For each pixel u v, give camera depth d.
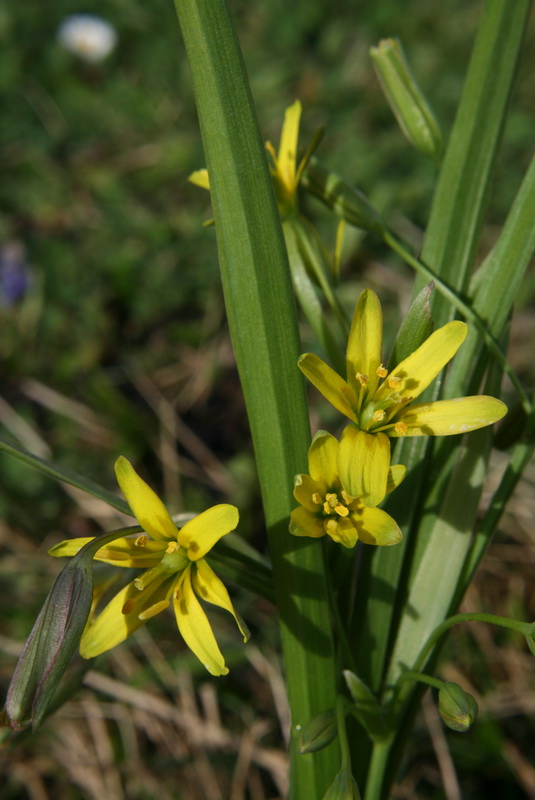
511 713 0.27
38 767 0.27
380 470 0.15
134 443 0.34
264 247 0.15
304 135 0.45
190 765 0.27
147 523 0.15
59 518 0.32
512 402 0.34
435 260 0.17
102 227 0.40
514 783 0.26
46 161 0.43
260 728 0.27
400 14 0.51
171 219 0.40
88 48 0.48
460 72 0.48
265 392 0.15
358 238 0.39
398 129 0.45
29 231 0.41
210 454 0.34
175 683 0.28
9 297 0.37
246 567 0.17
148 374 0.37
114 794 0.26
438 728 0.26
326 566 0.16
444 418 0.15
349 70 0.48
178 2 0.14
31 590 0.30
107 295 0.38
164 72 0.48
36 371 0.36
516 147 0.43
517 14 0.16
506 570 0.30
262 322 0.15
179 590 0.15
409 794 0.26
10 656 0.28
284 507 0.16
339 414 0.34
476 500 0.17
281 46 0.49
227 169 0.14
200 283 0.39
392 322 0.37
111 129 0.45
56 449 0.34
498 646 0.28
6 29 0.48
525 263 0.17
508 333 0.17
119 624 0.15
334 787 0.15
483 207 0.17
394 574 0.17
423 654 0.16
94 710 0.27
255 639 0.28
